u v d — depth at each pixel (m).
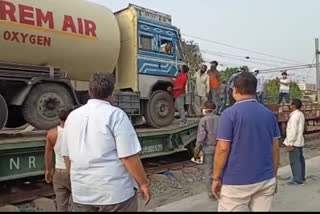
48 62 8.83
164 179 9.02
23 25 8.15
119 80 11.04
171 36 11.77
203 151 7.06
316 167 10.09
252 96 3.66
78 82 10.22
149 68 11.03
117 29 10.33
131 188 3.27
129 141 3.15
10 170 6.88
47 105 8.62
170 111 11.52
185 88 11.26
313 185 7.88
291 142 7.88
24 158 7.09
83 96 10.29
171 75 11.65
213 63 12.75
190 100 12.64
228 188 3.57
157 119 11.10
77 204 3.18
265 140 3.57
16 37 8.05
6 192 7.36
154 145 10.11
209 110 7.08
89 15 9.65
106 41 9.91
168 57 11.62
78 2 9.65
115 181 3.13
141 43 10.88
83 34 9.33
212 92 12.56
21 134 8.39
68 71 9.39
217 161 3.60
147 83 10.96
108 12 10.35
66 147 3.63
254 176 3.51
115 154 3.15
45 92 8.61
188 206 6.55
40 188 7.67
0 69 7.93
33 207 6.72
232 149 3.54
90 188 3.11
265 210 3.62
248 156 3.51
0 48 7.91
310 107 18.20
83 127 3.17
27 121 8.41
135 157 3.17
